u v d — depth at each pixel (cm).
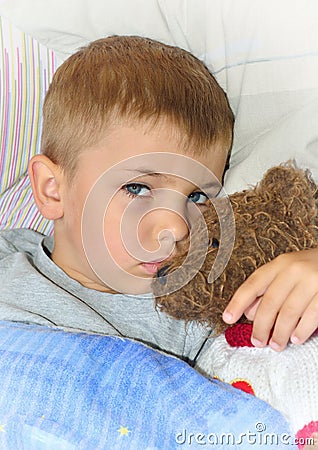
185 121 86
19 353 75
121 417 70
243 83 91
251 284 71
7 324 80
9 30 101
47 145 92
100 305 89
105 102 86
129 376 72
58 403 71
